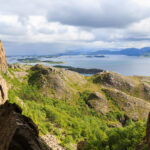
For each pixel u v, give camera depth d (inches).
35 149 714.8
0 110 766.5
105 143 2161.7
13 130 647.1
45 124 3823.8
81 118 7534.5
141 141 1379.2
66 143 2746.1
